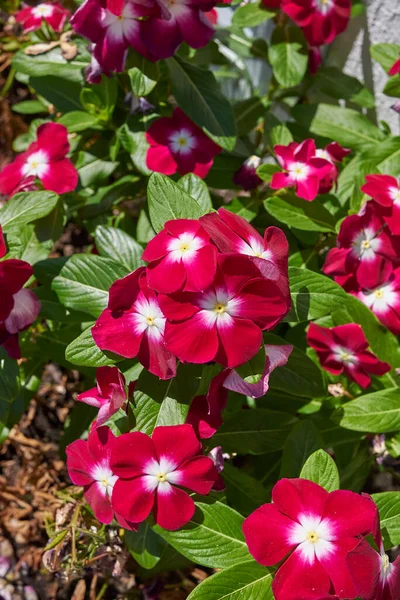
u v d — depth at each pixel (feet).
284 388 2.01
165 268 1.75
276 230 1.77
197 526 1.86
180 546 1.86
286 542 1.79
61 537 2.05
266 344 1.86
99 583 2.38
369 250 2.09
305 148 2.13
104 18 2.09
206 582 1.80
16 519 2.48
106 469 1.90
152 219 1.86
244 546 1.86
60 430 2.60
